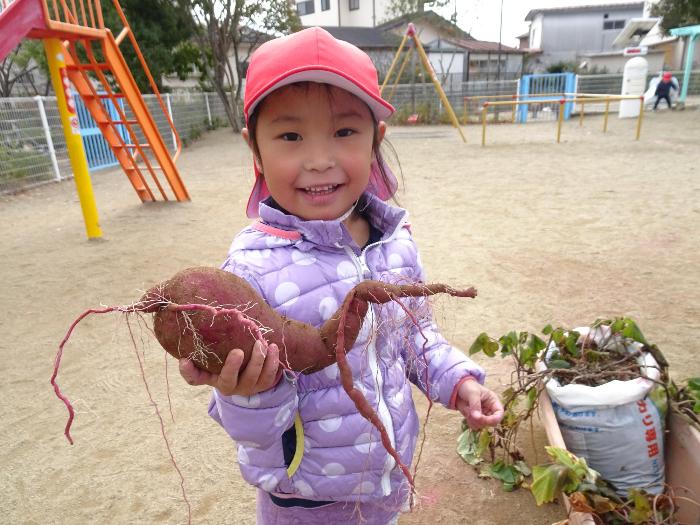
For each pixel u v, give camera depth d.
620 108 18.88
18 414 3.01
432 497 2.27
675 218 6.01
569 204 6.95
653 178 8.24
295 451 1.36
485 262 4.95
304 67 1.15
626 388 1.98
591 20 42.72
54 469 2.57
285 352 1.09
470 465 2.45
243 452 1.40
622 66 38.00
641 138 13.16
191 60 19.95
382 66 29.78
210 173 11.16
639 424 1.99
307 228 1.31
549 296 4.13
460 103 22.88
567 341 2.32
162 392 3.15
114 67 6.71
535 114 21.56
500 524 2.13
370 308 1.33
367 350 1.36
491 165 10.45
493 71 38.91
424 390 1.58
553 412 2.11
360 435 1.36
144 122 7.54
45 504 2.35
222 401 1.18
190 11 18.31
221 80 20.00
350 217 1.55
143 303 1.01
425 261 5.04
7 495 2.41
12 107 10.17
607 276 4.47
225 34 19.42
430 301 1.56
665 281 4.29
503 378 3.09
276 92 1.22
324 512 1.46
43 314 4.30
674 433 2.06
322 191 1.29
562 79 21.52
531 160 10.80
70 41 6.43
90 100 7.34
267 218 1.35
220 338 0.99
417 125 20.61
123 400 3.09
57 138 11.59
